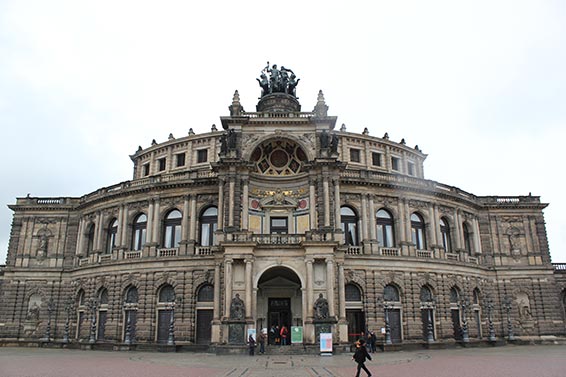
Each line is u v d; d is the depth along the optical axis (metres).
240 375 29.11
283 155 59.50
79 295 66.38
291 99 67.81
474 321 63.34
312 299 48.53
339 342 49.12
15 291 68.12
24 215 71.31
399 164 74.88
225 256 49.84
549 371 30.09
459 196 67.00
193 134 72.00
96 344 58.97
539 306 68.12
